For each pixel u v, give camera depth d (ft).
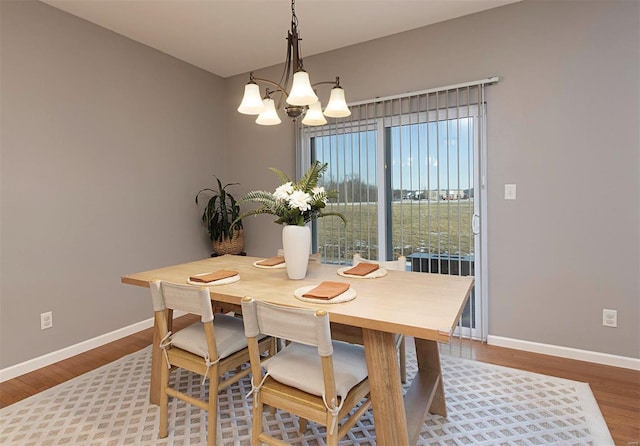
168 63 11.76
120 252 10.43
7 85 8.05
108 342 10.12
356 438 5.98
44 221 8.73
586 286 8.36
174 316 11.93
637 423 6.13
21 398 7.26
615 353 8.14
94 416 6.59
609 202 8.05
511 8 8.91
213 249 13.51
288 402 4.70
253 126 13.38
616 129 7.92
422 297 5.29
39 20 8.58
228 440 5.91
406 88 10.33
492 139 9.22
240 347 5.99
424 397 5.93
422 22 9.79
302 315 4.29
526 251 8.96
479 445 5.70
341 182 11.34
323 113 7.02
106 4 8.76
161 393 6.00
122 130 10.43
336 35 10.48
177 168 12.12
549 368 8.13
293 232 6.40
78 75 9.36
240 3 8.73
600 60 8.02
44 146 8.70
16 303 8.25
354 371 4.97
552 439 5.78
